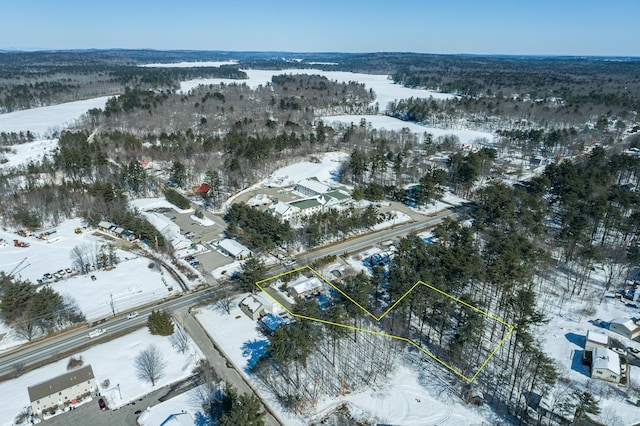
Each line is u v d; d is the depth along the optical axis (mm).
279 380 55094
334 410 51281
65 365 57938
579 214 90875
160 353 60250
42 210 105062
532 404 51781
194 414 49594
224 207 115188
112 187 113562
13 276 74625
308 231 91562
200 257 87938
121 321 67312
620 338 63156
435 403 52500
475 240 85875
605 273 81000
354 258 86938
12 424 48562
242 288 76000
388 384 55438
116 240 95438
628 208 98000
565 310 70062
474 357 59375
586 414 48750
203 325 66625
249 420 42281
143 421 48375
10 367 57594
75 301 71625
